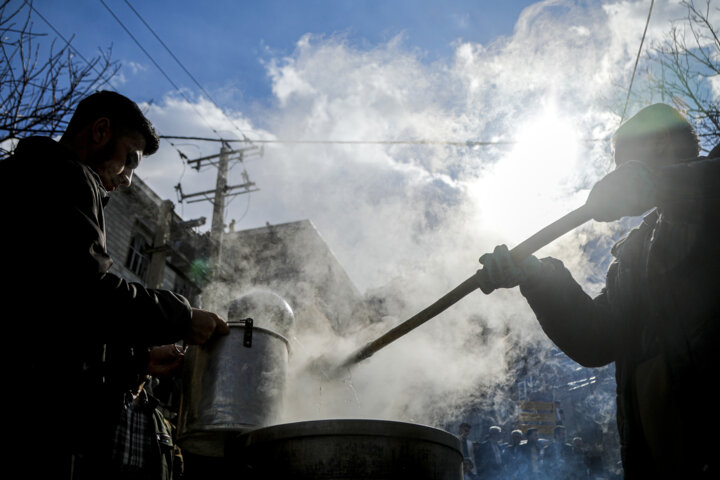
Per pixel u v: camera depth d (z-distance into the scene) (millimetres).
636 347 1342
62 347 1473
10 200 1439
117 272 13102
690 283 1225
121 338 1521
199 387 1781
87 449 1538
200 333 1713
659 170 1193
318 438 1537
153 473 2020
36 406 1409
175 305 1629
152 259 12578
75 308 1416
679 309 1228
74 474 1500
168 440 2199
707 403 1130
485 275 1535
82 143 1721
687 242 1256
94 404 1560
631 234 1491
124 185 1787
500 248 1519
